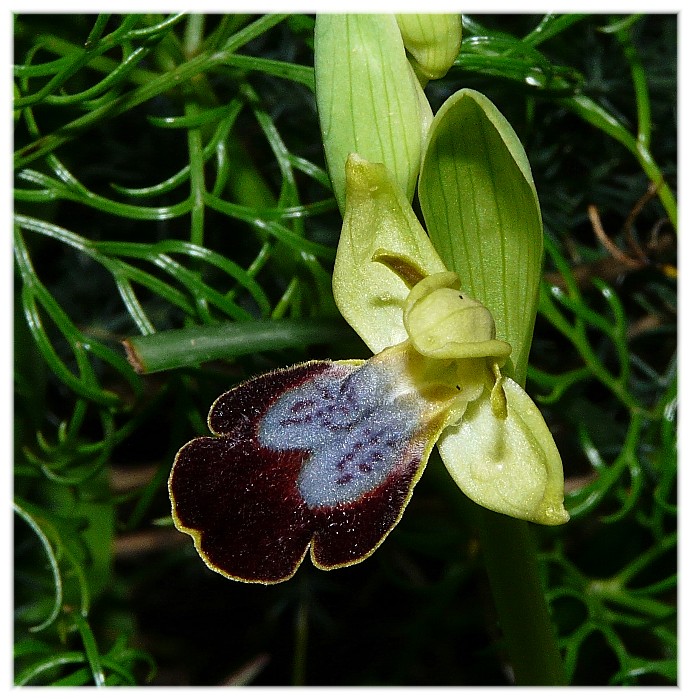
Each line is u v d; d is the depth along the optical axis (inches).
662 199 4.7
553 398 4.8
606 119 4.7
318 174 4.5
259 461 3.8
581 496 4.8
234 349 4.2
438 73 3.8
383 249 3.8
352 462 3.8
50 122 4.5
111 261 4.4
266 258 4.5
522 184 3.8
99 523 4.8
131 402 5.1
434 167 3.8
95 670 4.4
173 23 4.2
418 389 3.9
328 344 4.7
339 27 3.8
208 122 4.5
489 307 3.9
